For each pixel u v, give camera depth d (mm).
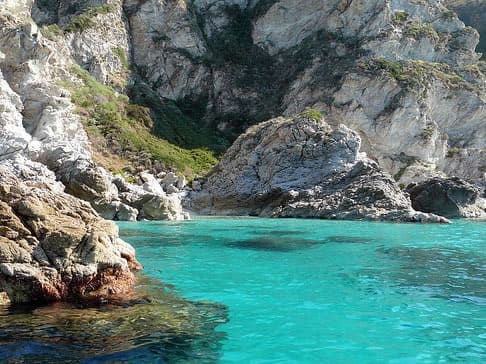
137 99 46906
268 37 55250
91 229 8578
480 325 6715
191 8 55156
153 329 6434
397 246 14625
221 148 46625
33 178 22328
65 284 7668
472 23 70438
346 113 44000
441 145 45438
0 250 7301
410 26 50875
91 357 5414
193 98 52344
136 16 51656
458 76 48625
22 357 5359
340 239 16234
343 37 51031
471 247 14461
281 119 34125
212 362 5367
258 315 7164
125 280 8688
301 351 5719
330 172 28953
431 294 8500
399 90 43844
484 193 34469
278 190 29359
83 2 50438
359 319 6984
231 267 11000
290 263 11562
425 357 5543
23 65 31984
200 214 31141
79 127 36156
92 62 45594
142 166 38031
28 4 43125
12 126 27109
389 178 26734
